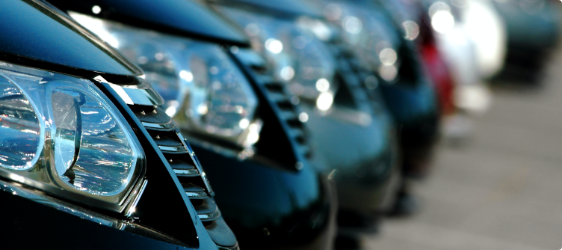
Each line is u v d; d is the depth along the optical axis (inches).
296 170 93.4
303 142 100.0
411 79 176.2
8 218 51.8
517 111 321.4
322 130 132.0
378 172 135.2
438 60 211.5
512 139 272.4
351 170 131.6
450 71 221.8
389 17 193.0
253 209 87.0
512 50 418.9
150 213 57.8
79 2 90.9
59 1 90.6
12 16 57.8
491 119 299.9
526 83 390.9
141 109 60.2
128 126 58.2
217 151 89.4
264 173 89.4
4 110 55.4
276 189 89.0
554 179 227.6
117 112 57.9
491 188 209.0
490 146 258.4
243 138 92.4
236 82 95.9
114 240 54.5
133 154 58.0
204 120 91.6
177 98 91.1
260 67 101.2
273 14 138.4
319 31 143.9
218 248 60.9
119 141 57.8
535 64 424.8
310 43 138.6
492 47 337.4
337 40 148.1
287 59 135.2
